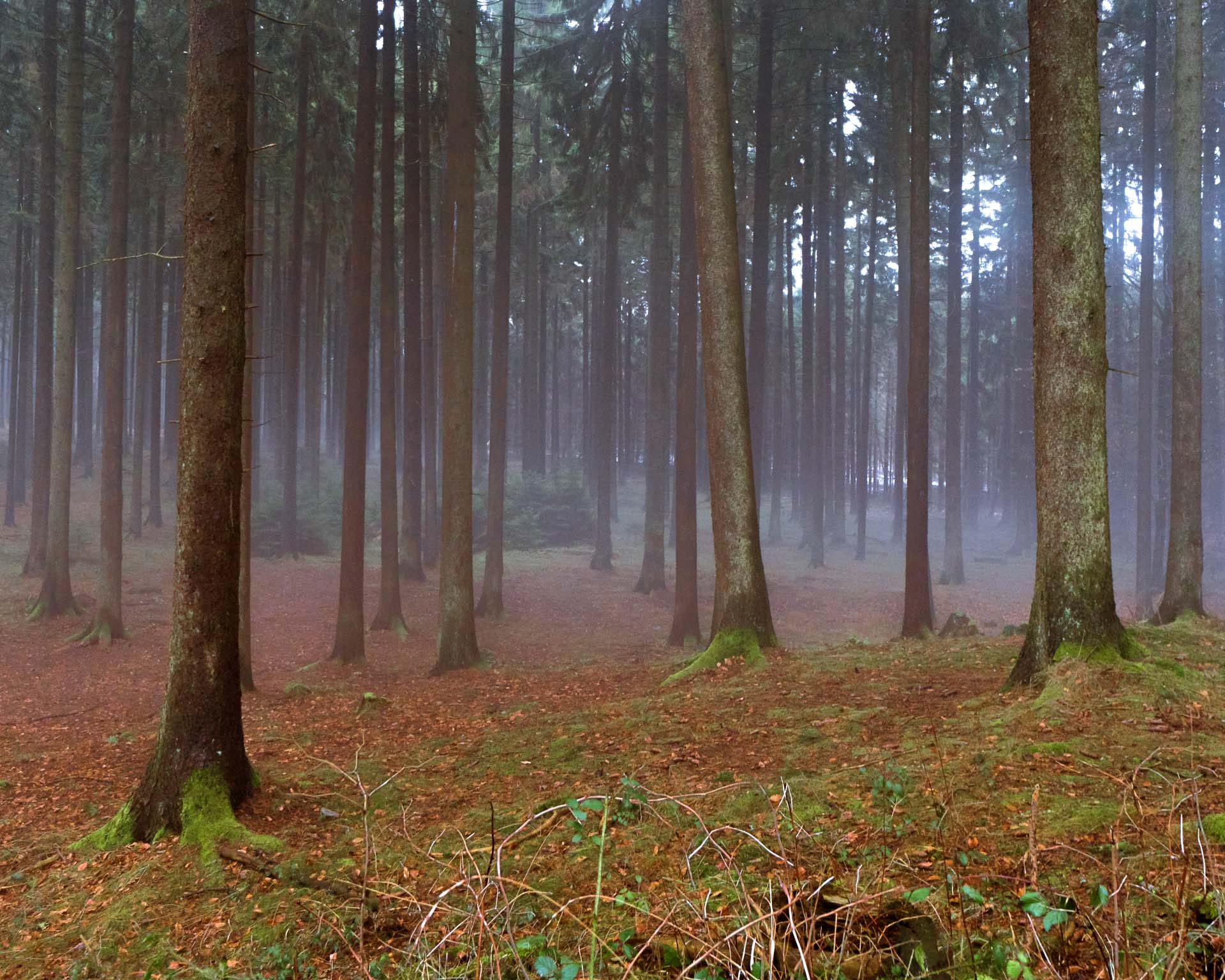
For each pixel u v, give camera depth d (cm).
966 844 433
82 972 502
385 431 2028
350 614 1698
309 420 3262
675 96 2659
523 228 4059
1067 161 796
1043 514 809
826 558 3378
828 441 3959
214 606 743
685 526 1869
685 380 1900
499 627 2091
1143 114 2398
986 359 4666
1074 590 790
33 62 2395
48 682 1598
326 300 4141
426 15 2242
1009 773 555
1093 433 795
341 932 416
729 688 1067
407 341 2436
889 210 3481
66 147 2017
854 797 557
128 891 611
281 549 2780
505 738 983
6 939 565
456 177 1614
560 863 516
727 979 291
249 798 753
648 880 458
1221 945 292
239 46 766
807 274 3244
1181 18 1359
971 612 2408
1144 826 410
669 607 2342
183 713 730
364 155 1712
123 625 1950
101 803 896
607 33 2405
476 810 713
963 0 2264
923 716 775
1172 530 1316
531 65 2480
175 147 2361
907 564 1681
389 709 1277
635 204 2802
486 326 4306
